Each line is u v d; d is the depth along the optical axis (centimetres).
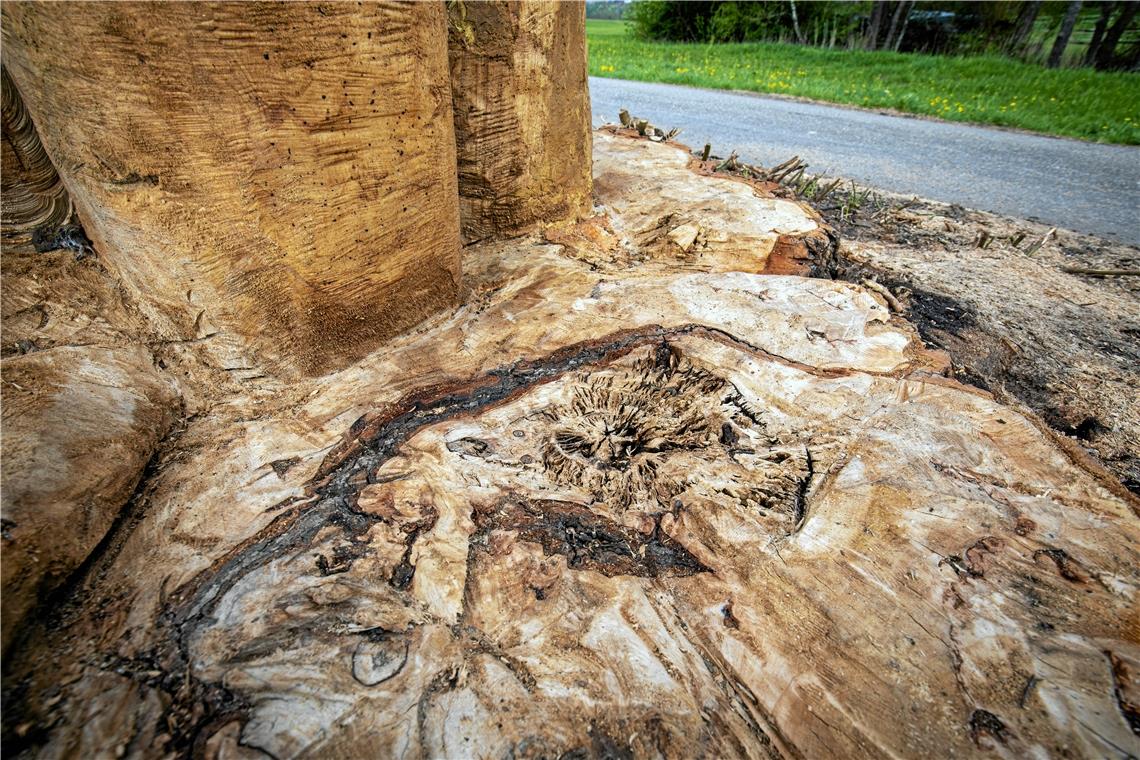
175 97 114
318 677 94
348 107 137
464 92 202
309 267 146
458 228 184
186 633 99
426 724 89
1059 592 106
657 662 100
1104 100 763
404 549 114
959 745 88
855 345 168
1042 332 238
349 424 142
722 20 1418
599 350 167
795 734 91
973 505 121
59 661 94
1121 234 362
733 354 162
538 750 88
